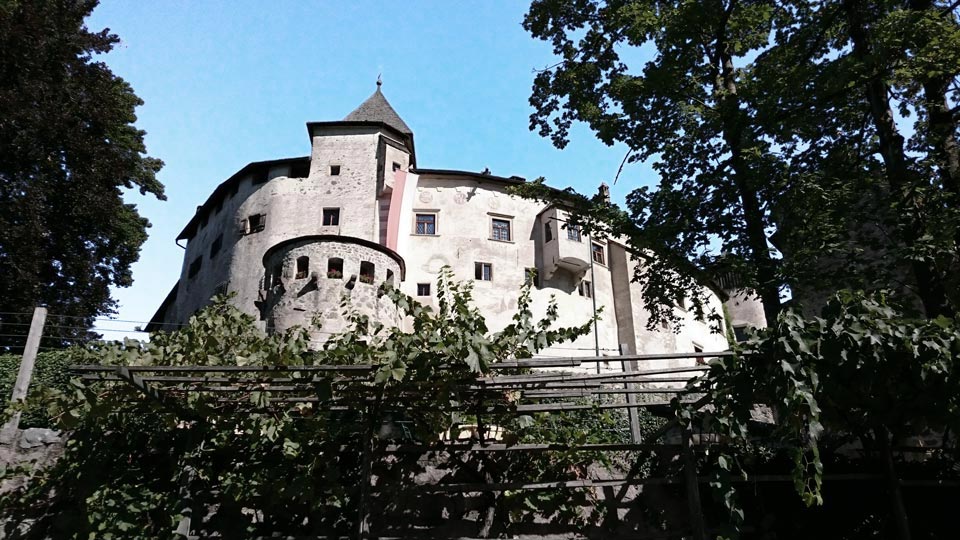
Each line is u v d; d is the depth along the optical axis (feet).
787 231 41.93
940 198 35.06
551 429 23.72
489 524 21.57
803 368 17.52
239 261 89.81
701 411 21.40
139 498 20.61
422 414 21.43
